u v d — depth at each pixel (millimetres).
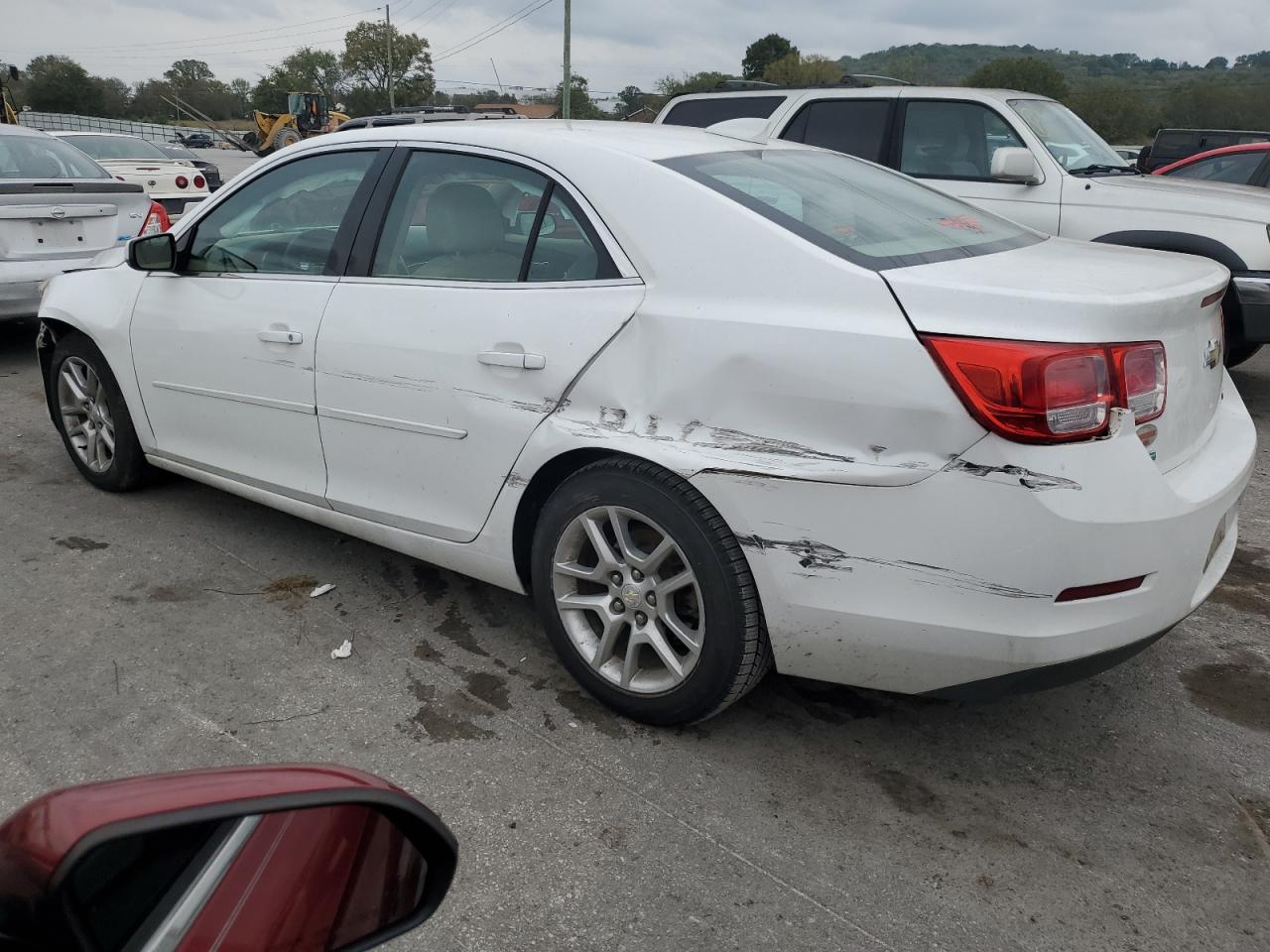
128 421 4449
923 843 2508
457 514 3191
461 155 3207
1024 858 2463
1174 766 2854
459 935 2186
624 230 2795
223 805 1019
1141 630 2416
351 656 3326
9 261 6832
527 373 2898
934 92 7152
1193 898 2338
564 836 2496
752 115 7906
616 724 2980
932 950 2172
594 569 2914
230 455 3930
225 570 3955
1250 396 7191
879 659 2516
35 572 3895
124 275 4270
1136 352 2342
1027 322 2260
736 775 2754
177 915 966
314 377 3447
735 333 2533
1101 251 3117
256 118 39844
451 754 2816
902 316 2359
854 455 2389
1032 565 2275
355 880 1096
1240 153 9344
